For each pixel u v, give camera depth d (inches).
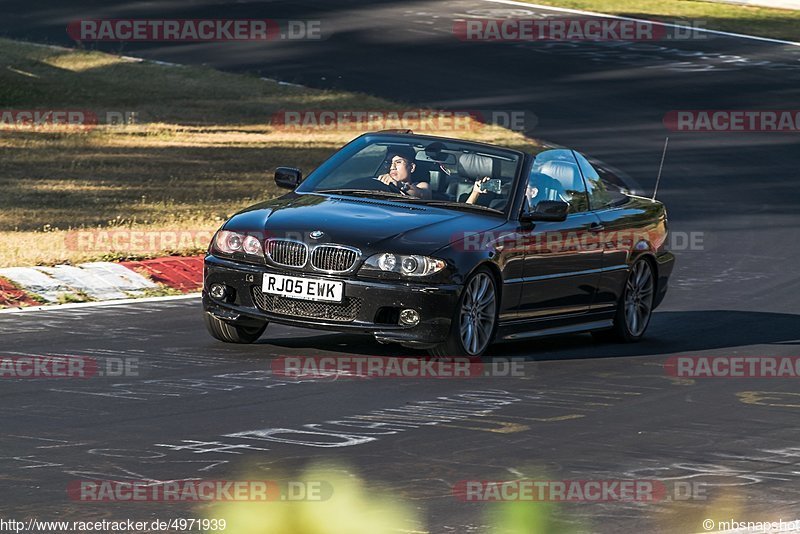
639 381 1358.3
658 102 4817.9
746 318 1803.6
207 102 4542.3
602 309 1585.9
